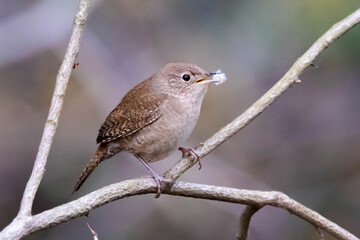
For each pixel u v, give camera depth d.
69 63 6.27
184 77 7.98
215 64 12.28
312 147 12.75
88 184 11.86
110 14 12.93
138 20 12.90
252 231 11.84
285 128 12.98
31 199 5.80
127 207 12.05
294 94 13.16
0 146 12.45
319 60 12.10
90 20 12.89
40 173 5.93
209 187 6.65
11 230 5.59
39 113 12.73
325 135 12.81
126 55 12.80
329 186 12.34
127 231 11.88
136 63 12.71
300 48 11.62
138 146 7.95
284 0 11.47
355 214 12.01
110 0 12.87
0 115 12.60
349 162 12.54
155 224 11.91
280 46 11.76
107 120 8.02
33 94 12.82
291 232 11.83
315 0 10.98
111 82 12.55
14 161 12.45
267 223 11.90
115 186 6.33
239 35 12.12
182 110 7.93
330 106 13.01
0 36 12.55
